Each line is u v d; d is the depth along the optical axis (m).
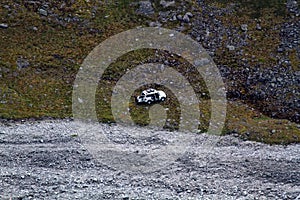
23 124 54.97
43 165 47.75
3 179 45.31
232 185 46.22
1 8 67.69
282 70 63.44
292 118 59.19
